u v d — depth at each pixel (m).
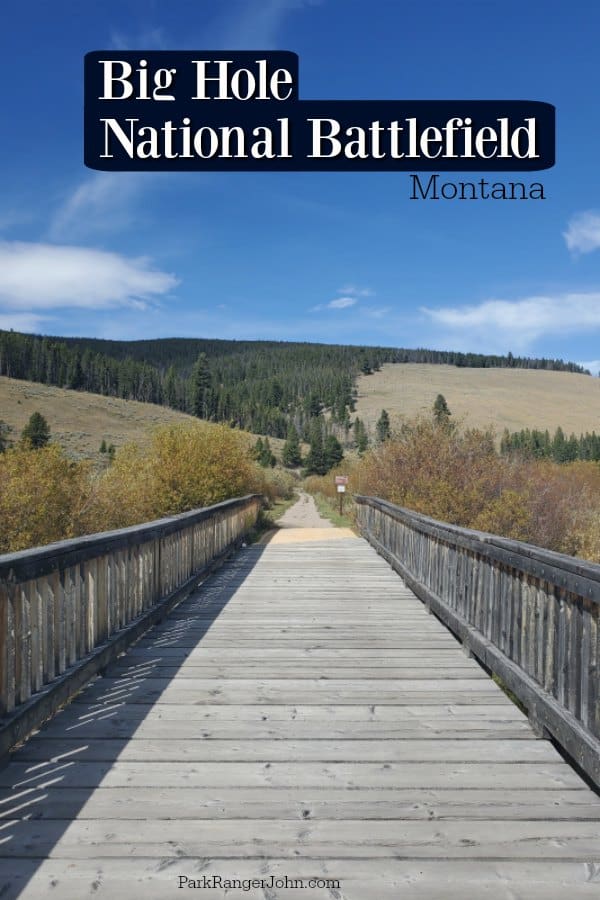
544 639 3.81
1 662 3.18
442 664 5.18
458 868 2.43
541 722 3.66
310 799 2.95
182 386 147.12
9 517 10.54
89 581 4.55
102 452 68.25
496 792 3.03
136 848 2.54
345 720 3.95
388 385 186.25
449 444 15.69
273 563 11.38
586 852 2.54
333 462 88.81
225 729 3.79
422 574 7.80
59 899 2.24
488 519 13.70
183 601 7.82
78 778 3.14
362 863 2.46
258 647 5.68
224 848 2.55
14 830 2.67
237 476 18.81
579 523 14.93
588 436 111.56
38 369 127.75
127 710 4.09
